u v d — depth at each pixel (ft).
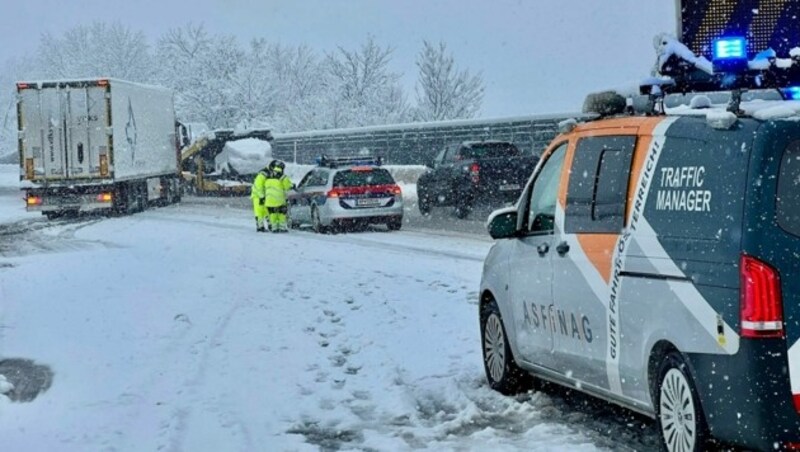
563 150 25.45
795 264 17.88
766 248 17.95
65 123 110.73
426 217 95.25
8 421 26.96
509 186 89.76
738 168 18.56
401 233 80.79
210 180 153.17
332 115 223.30
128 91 116.98
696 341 19.04
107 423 26.23
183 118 235.20
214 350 35.22
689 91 24.27
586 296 23.16
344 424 25.91
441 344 34.94
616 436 23.79
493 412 26.66
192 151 154.40
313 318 41.06
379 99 222.28
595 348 23.03
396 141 162.20
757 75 23.61
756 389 17.80
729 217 18.52
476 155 92.38
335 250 68.18
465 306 42.19
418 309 41.88
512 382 28.07
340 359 33.58
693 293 19.15
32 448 24.11
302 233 84.69
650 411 21.42
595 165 23.47
